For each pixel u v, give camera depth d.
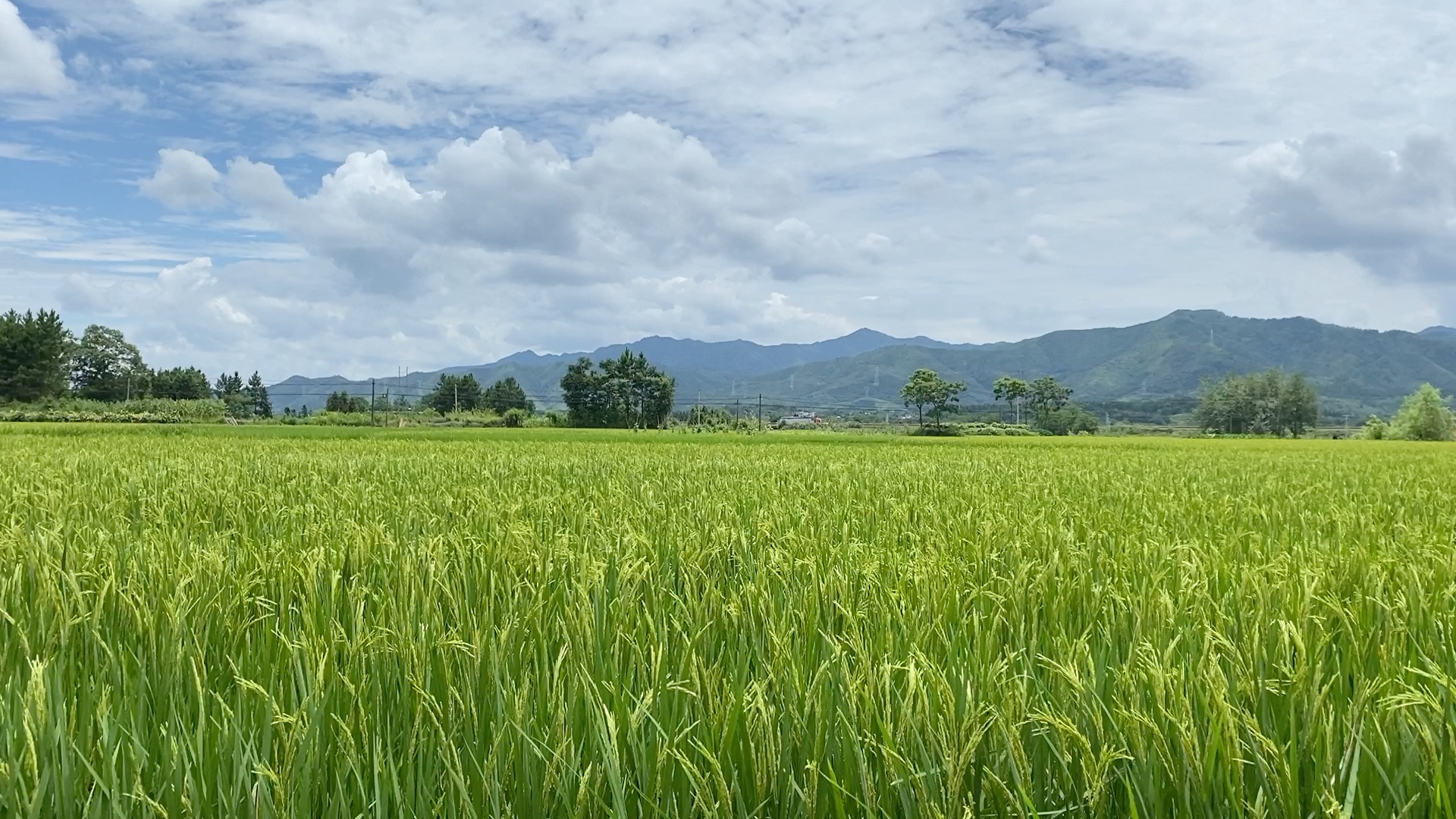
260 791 2.19
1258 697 2.73
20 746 2.49
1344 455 27.05
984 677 2.80
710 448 25.70
